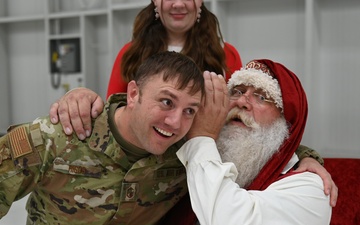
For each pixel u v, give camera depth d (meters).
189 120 1.18
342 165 1.76
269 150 1.36
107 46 3.95
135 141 1.25
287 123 1.40
